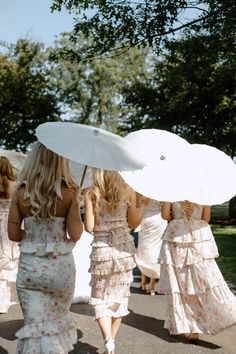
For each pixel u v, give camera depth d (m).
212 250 5.09
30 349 3.42
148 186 4.34
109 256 4.48
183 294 5.06
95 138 3.32
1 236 5.82
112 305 4.52
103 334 4.38
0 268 5.83
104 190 4.45
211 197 4.73
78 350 4.80
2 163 5.92
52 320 3.52
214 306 4.98
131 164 3.25
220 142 22.42
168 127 23.92
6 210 5.86
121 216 4.54
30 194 3.46
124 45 15.32
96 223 4.54
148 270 7.14
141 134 4.82
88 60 16.48
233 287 7.62
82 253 6.55
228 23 13.66
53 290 3.51
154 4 14.31
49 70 36.75
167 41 14.69
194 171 4.64
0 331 5.31
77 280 6.50
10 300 6.40
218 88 21.36
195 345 5.02
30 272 3.50
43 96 31.78
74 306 6.42
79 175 4.78
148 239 7.17
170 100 23.78
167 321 5.12
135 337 5.27
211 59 17.34
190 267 5.05
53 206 3.48
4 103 30.48
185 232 5.07
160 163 4.52
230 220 21.88
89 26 15.06
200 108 22.89
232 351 4.86
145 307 6.54
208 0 13.55
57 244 3.51
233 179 4.95
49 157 3.48
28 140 30.81
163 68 25.05
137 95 26.20
